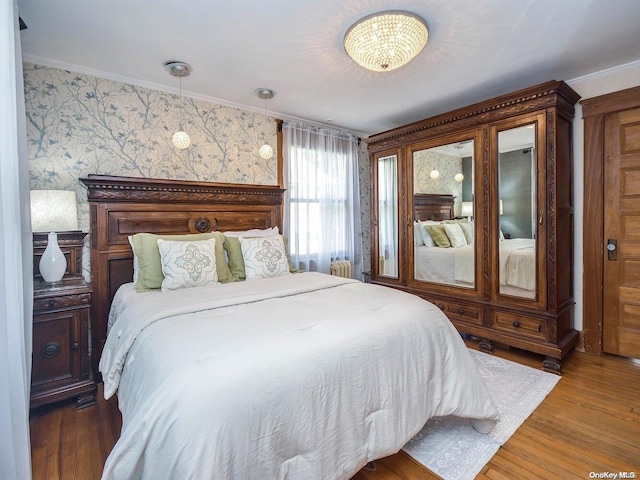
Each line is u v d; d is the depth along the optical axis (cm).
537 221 243
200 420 90
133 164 259
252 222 317
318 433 110
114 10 170
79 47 208
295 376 109
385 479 138
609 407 189
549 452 153
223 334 125
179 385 96
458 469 143
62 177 230
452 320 299
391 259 356
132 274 249
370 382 129
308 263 364
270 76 252
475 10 174
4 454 107
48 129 225
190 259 219
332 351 122
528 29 192
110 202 240
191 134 288
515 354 268
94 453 157
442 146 301
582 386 214
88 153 240
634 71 239
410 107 324
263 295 185
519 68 243
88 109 239
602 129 255
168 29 189
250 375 102
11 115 119
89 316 212
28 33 191
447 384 158
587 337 268
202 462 86
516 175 254
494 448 157
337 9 172
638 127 241
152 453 88
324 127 386
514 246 258
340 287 216
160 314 148
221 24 184
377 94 290
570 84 267
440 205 307
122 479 87
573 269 273
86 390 197
